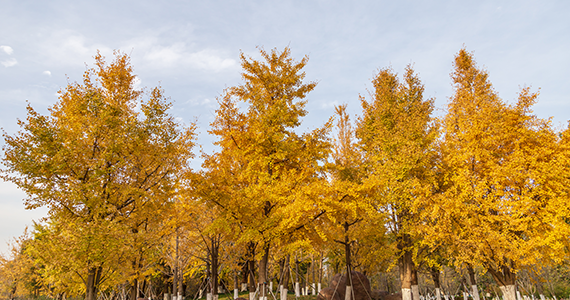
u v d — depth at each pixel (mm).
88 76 11242
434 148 15359
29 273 25391
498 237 11727
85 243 8695
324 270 38156
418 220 14086
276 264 23312
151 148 11672
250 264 13414
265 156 11805
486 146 13219
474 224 12703
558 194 11953
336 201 10258
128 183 11539
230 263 15805
